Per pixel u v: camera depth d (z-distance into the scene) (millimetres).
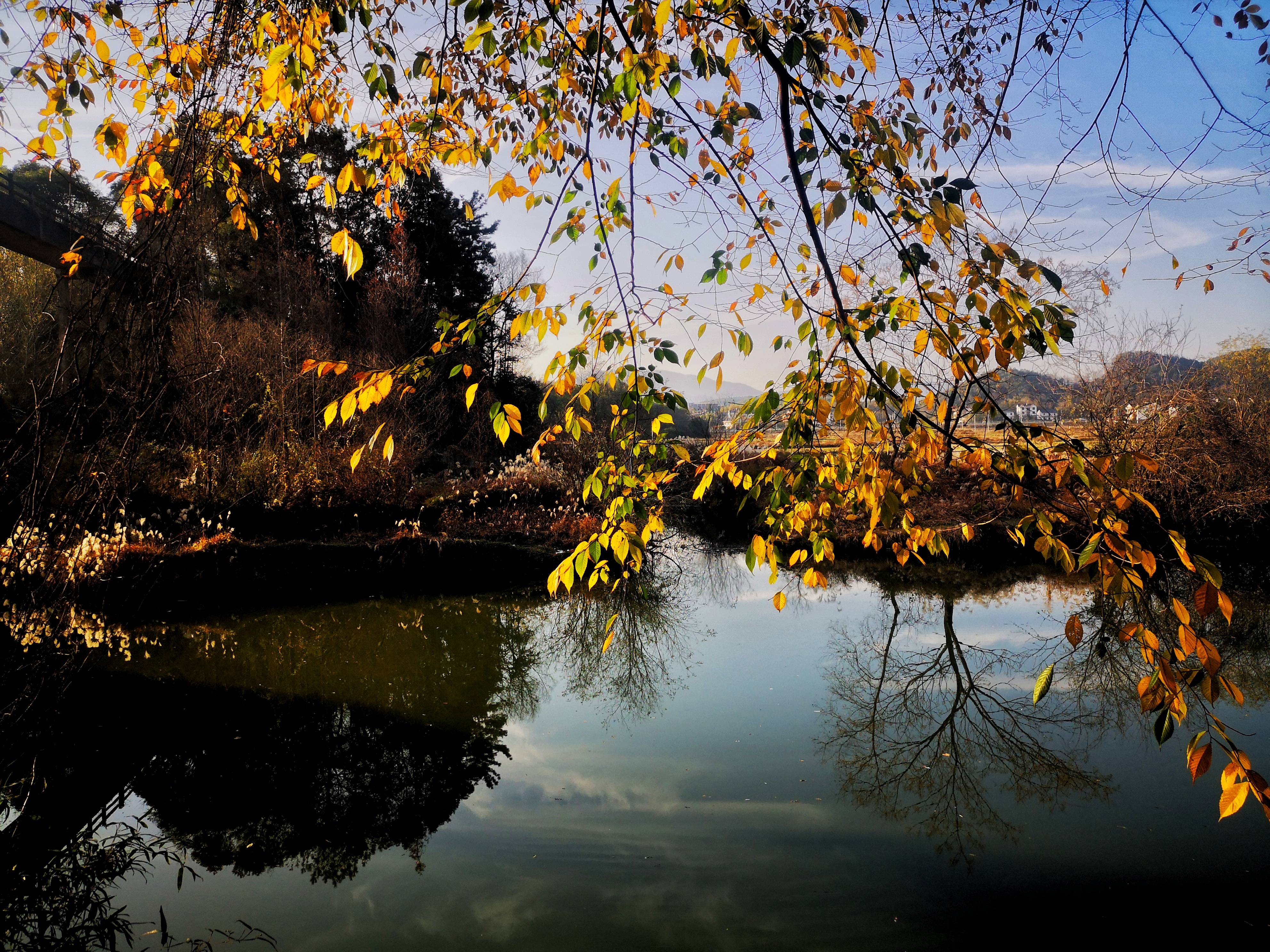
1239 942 3535
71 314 2990
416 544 11281
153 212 2885
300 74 2438
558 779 5469
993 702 6961
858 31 1981
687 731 6395
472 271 24125
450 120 2947
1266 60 2574
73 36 2756
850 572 12148
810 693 7316
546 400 2422
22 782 4180
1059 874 4141
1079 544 11172
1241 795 1506
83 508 3137
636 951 3500
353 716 6754
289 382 12875
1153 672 1677
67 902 3955
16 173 10258
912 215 1919
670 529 15883
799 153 2076
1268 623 8867
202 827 4758
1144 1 2115
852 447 2240
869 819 4777
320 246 19906
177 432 11758
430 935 3654
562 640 9250
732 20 2133
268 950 3561
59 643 3461
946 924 3713
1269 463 11328
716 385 2307
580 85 3113
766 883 4090
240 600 9992
